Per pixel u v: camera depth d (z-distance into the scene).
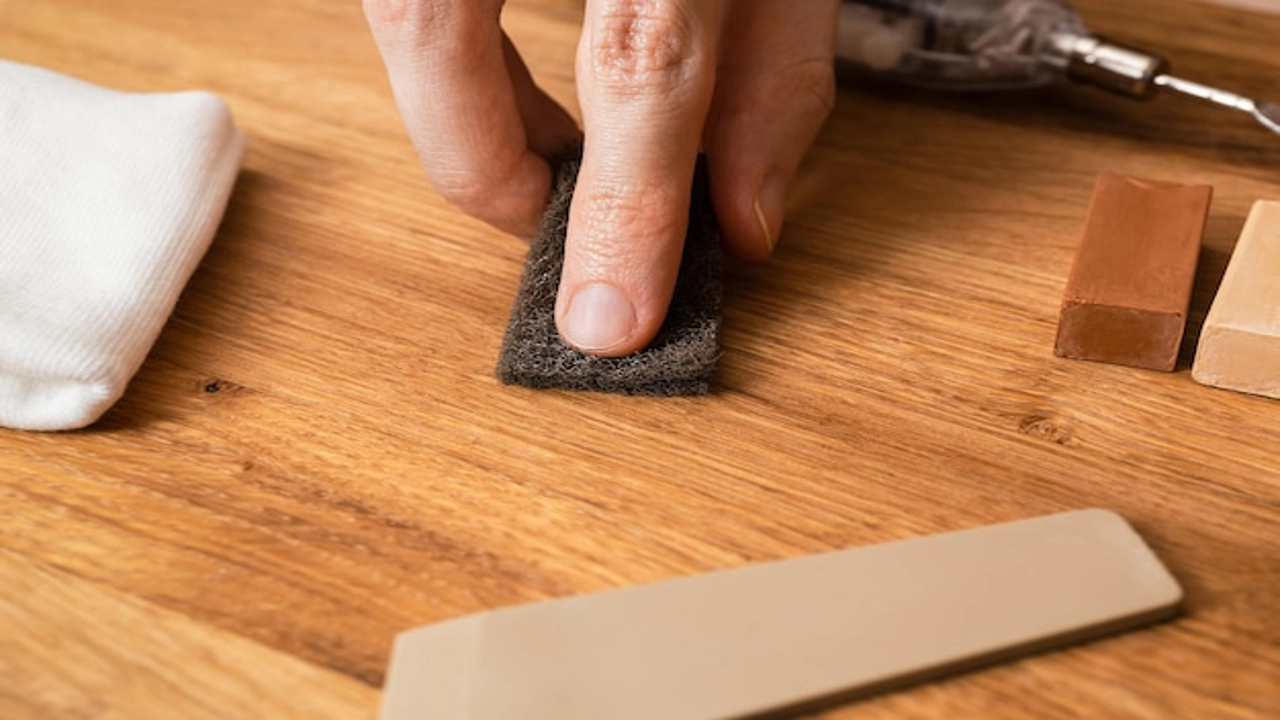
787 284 0.34
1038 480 0.31
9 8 0.42
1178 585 0.29
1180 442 0.31
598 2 0.31
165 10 0.42
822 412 0.32
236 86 0.39
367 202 0.36
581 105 0.32
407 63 0.33
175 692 0.28
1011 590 0.29
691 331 0.32
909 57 0.39
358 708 0.28
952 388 0.32
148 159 0.35
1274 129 0.36
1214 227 0.35
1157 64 0.37
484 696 0.27
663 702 0.27
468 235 0.36
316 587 0.29
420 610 0.29
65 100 0.35
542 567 0.30
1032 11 0.38
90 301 0.32
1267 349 0.31
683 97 0.31
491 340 0.33
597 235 0.32
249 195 0.36
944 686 0.28
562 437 0.32
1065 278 0.34
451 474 0.31
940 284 0.34
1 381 0.31
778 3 0.35
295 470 0.31
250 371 0.33
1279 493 0.31
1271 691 0.28
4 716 0.28
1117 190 0.34
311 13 0.42
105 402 0.32
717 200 0.34
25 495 0.31
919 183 0.37
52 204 0.34
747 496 0.31
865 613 0.28
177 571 0.30
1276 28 0.40
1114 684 0.28
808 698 0.27
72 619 0.29
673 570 0.30
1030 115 0.38
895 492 0.31
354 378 0.33
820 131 0.38
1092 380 0.32
